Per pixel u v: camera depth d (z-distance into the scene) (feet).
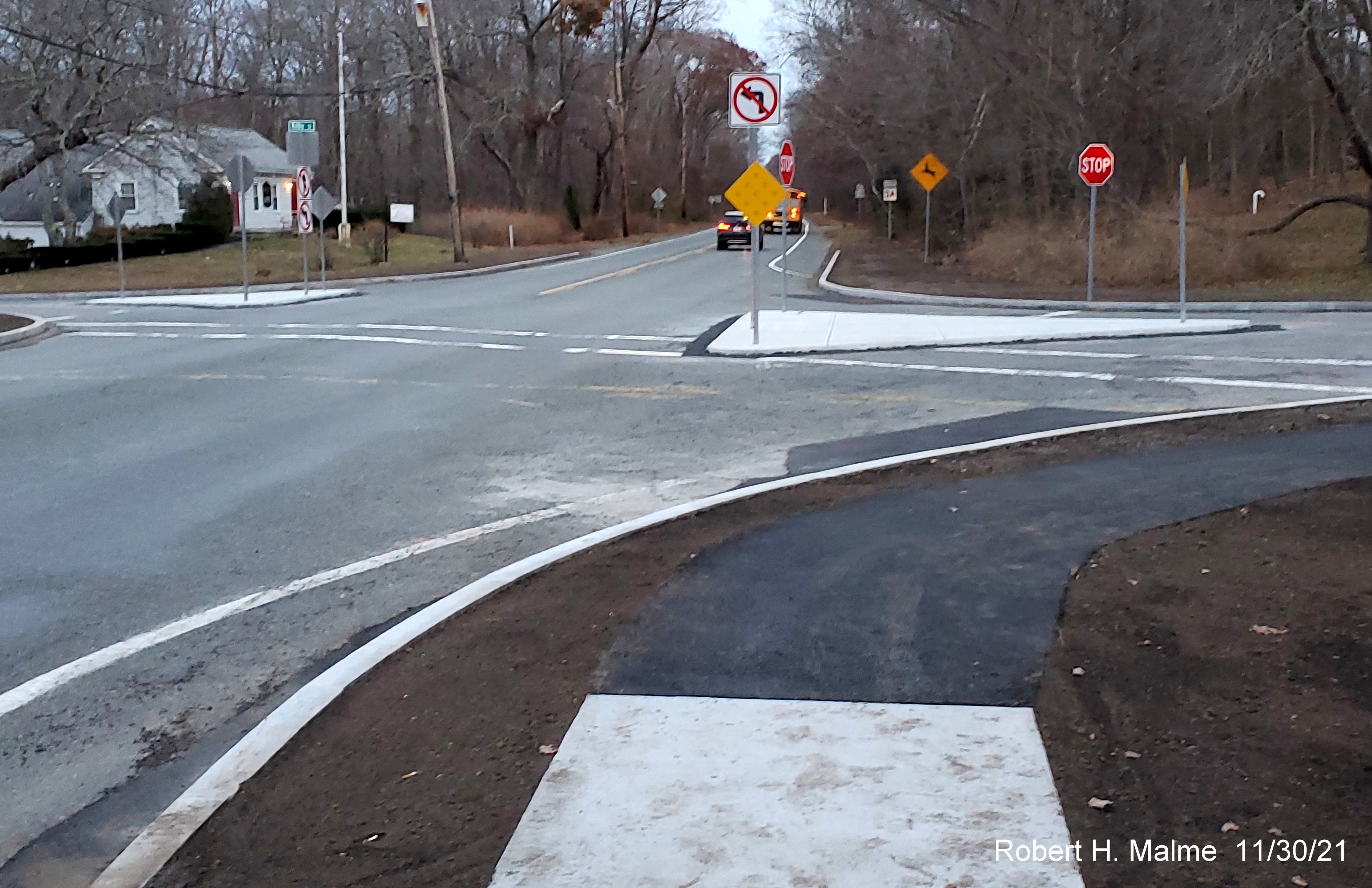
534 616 19.54
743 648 17.79
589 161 281.13
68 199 176.65
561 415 40.29
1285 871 11.44
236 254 156.76
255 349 58.90
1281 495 25.91
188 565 24.04
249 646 19.62
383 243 148.36
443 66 197.26
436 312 79.82
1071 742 14.32
